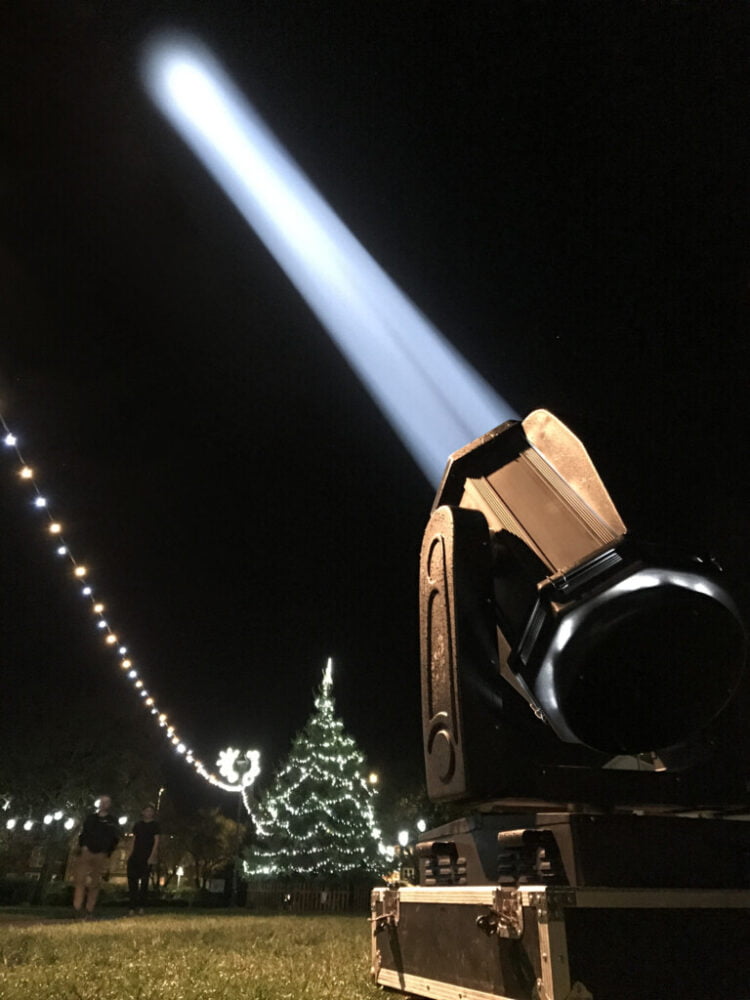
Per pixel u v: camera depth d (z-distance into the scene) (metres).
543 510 2.58
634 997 1.83
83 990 3.18
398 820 19.78
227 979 3.43
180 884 34.78
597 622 2.24
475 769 2.32
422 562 2.85
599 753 2.49
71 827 13.98
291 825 16.30
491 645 2.54
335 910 15.45
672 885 2.03
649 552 2.20
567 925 1.86
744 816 2.63
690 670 2.38
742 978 1.93
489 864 2.40
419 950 2.63
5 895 14.71
